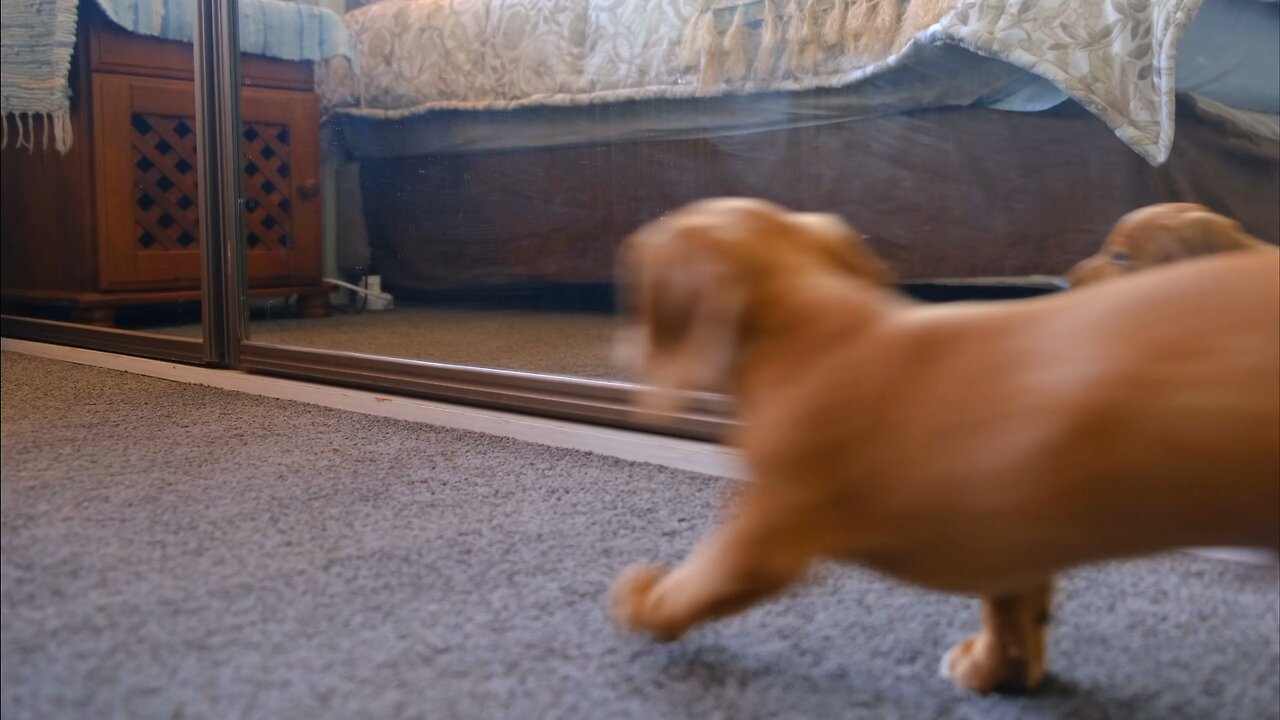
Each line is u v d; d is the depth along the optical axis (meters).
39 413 1.34
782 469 0.54
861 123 1.64
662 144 1.91
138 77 1.96
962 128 1.53
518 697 0.62
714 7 1.83
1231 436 0.43
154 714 0.58
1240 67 1.41
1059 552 0.48
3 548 0.83
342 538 0.88
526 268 2.10
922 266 1.58
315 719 0.58
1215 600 0.79
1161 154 1.29
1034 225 1.46
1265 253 0.48
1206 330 0.45
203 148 1.62
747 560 0.55
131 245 2.00
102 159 2.02
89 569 0.79
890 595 0.78
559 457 1.15
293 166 2.09
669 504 0.98
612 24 1.97
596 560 0.84
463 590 0.77
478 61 2.15
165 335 1.75
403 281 2.23
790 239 0.61
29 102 2.13
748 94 1.79
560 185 2.04
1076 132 1.40
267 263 2.02
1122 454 0.45
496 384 1.31
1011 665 0.64
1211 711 0.63
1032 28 1.40
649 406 0.58
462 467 1.11
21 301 2.23
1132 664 0.69
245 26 1.90
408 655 0.67
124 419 1.31
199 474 1.06
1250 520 0.45
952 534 0.50
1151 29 1.30
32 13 2.11
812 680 0.65
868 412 0.52
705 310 0.56
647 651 0.68
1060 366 0.47
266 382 1.53
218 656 0.65
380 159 2.24
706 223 0.60
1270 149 1.45
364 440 1.22
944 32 1.46
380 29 2.23
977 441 0.48
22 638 0.67
